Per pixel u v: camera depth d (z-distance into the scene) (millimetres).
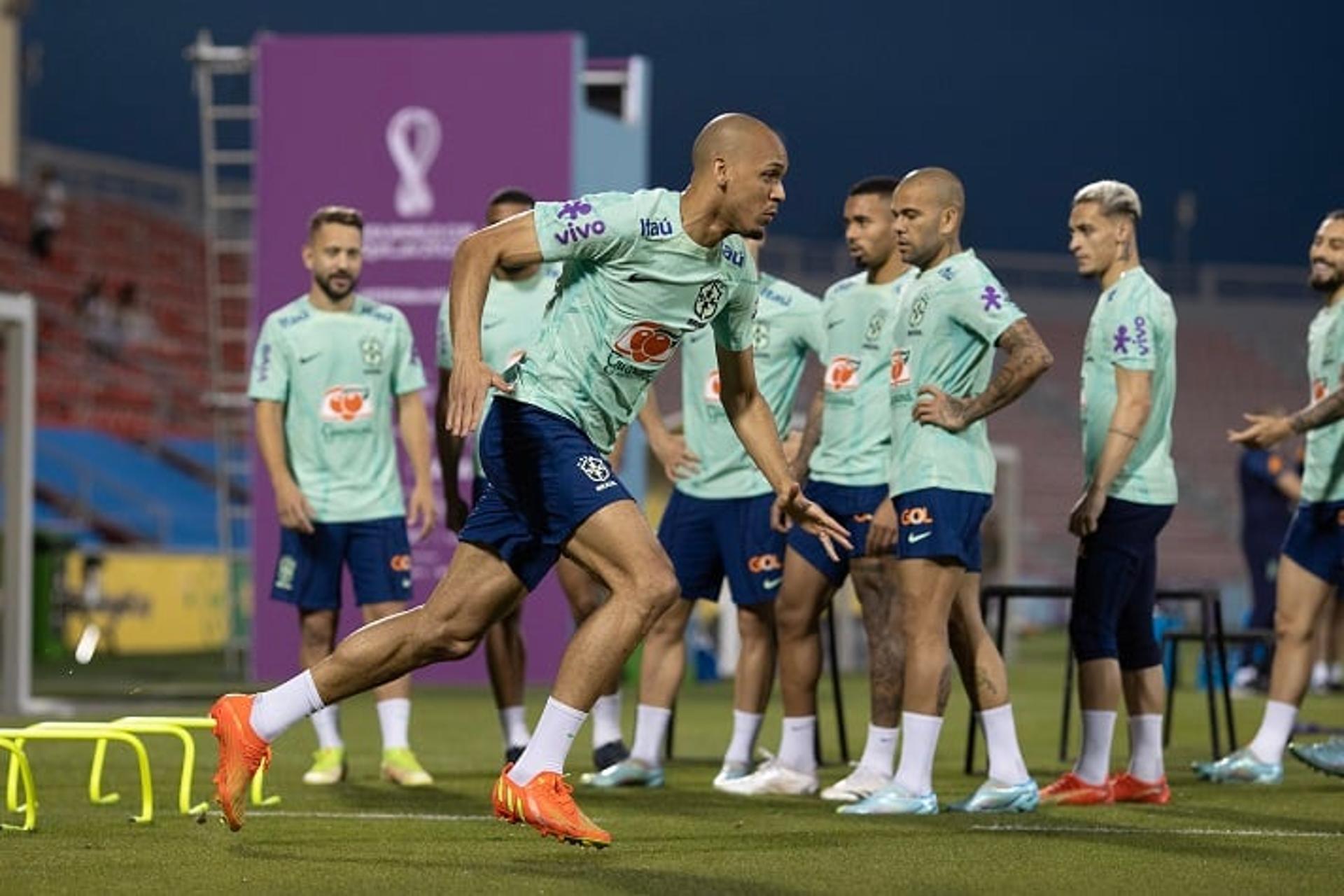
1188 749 38688
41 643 75188
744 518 30016
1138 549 27516
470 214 54844
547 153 54844
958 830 23844
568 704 20438
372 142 55344
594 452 20844
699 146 20688
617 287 20812
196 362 117062
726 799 28000
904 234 25844
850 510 28516
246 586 72750
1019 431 134375
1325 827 24297
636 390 21406
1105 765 27469
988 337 25328
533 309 31953
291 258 55781
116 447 103562
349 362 30922
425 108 55062
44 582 75188
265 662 55594
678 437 30812
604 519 20453
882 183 29281
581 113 55062
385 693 30219
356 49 55344
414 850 21344
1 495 93812
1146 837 22953
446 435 30984
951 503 25562
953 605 26375
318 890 18234
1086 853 21438
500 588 21047
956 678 57844
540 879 19000
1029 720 46969
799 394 115750
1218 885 18922
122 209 124562
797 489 22719
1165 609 79062
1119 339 27172
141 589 81812
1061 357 139125
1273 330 144875
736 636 67688
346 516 30922
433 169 55000
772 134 20672
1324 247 31328
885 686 28078
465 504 31781
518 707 32469
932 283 25719
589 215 20438
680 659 30547
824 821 24859
